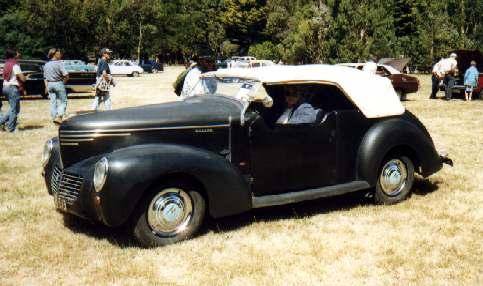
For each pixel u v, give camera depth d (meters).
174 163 4.59
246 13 77.44
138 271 4.23
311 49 35.56
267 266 4.34
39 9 49.12
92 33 54.53
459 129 12.05
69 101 19.36
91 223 5.44
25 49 47.09
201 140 4.99
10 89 11.48
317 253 4.61
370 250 4.68
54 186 5.10
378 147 5.71
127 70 43.88
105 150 4.80
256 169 5.21
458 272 4.21
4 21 47.31
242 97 5.25
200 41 81.00
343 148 5.68
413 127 5.99
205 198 4.95
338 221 5.49
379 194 5.96
